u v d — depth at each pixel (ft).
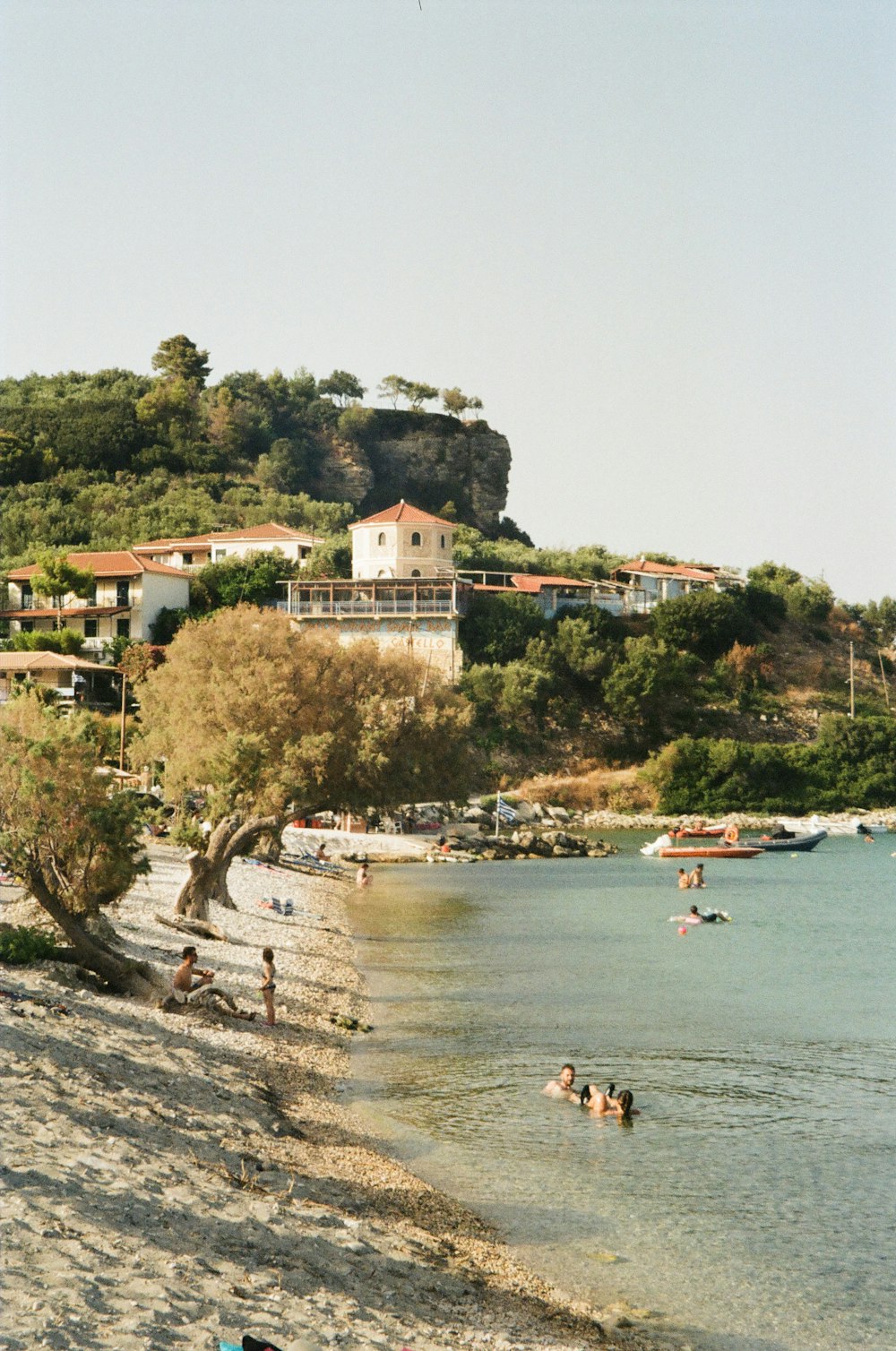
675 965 152.56
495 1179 70.44
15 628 420.77
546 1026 113.19
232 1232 50.75
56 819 94.17
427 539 440.04
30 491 604.90
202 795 190.90
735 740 451.12
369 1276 50.65
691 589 578.66
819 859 317.42
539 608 471.62
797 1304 55.77
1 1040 70.74
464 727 179.22
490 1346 46.19
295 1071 88.63
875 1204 68.54
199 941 134.41
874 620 635.66
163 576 436.76
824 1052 105.50
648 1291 56.34
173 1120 66.28
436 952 157.07
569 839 325.83
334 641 183.83
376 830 334.85
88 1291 40.57
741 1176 72.79
